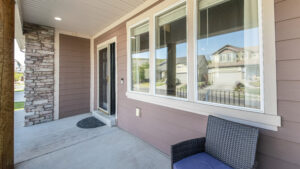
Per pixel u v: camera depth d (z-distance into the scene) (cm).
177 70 209
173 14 212
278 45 118
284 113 116
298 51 110
